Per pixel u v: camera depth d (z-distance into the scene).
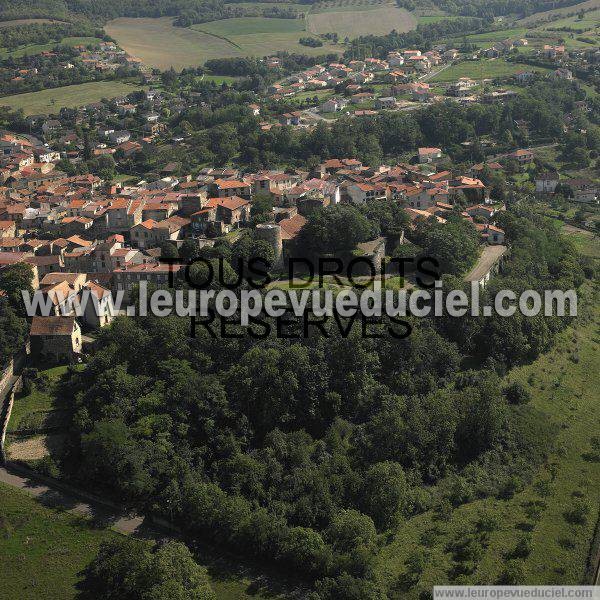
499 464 184.38
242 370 189.88
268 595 150.12
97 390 189.50
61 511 171.88
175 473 173.00
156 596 139.00
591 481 181.12
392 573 152.38
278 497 169.12
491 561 155.50
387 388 194.12
